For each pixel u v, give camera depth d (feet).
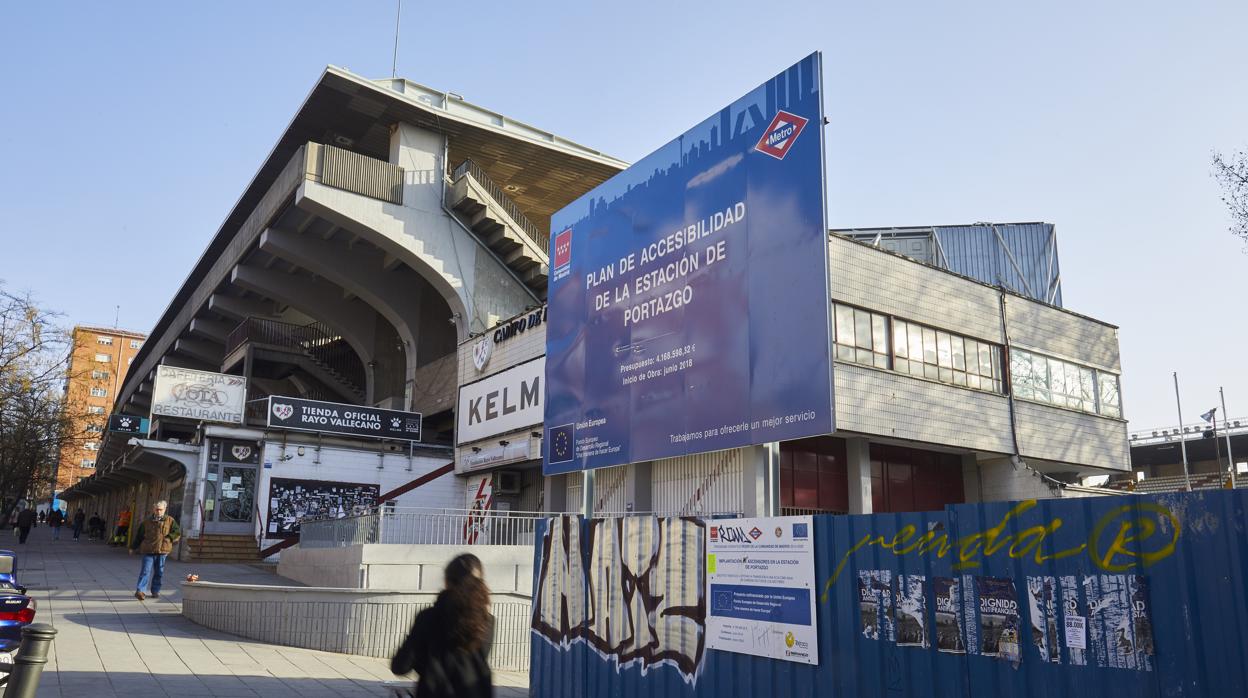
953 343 68.85
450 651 15.69
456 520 55.16
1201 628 16.20
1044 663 18.56
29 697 20.13
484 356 90.02
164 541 55.52
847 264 61.82
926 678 20.72
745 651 25.12
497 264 101.76
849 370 59.98
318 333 129.90
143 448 84.99
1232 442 151.94
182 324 150.61
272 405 88.99
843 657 22.61
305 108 97.14
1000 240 128.88
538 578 34.63
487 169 110.22
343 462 91.66
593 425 63.00
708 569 26.81
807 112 48.08
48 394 138.72
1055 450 74.84
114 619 46.32
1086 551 18.13
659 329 57.67
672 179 58.49
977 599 19.98
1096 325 83.61
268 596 43.57
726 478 58.70
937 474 71.31
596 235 65.92
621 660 29.48
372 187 94.73
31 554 92.89
